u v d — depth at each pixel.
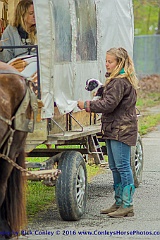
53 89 10.57
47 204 12.58
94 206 12.47
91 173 16.16
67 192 10.87
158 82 40.44
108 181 15.21
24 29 11.70
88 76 12.47
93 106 11.02
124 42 14.27
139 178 14.32
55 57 10.70
